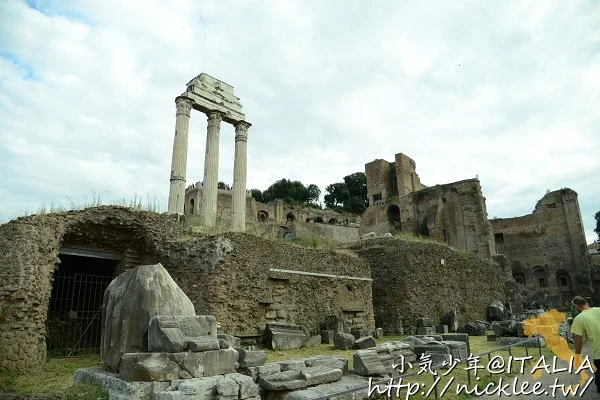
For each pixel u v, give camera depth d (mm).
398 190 54094
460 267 27547
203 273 14023
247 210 53531
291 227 49281
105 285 16406
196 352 6793
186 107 21812
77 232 13945
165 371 6371
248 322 14445
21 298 10992
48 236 12242
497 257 42312
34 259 11555
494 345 15258
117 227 14703
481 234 43594
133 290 7500
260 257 15539
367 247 25328
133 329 7238
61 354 13438
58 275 16516
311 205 77938
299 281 16875
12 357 10422
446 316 23391
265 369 7902
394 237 26391
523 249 56562
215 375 6918
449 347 10922
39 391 8133
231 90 24578
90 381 7246
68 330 14125
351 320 18828
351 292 19250
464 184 46094
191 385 6168
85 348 14320
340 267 19047
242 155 24125
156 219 15469
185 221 17578
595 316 6930
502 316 27391
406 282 22953
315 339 15430
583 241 52312
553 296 44125
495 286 30859
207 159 22469
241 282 14555
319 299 17500
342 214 72562
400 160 54875
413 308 22562
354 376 8672
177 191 20328
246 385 6730
